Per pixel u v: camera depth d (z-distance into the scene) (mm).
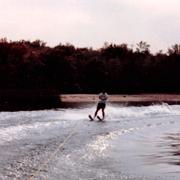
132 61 111312
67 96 78750
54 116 36062
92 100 70875
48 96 76750
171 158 19094
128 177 15406
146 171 16453
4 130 24891
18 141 21391
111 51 120750
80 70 101062
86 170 16109
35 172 15281
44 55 95188
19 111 40469
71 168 16250
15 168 15727
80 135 25000
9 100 64250
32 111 40438
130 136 26203
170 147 22156
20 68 91750
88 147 21062
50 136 23734
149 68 110375
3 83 89812
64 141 22250
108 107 50812
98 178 15016
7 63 92312
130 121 35656
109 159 18453
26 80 91188
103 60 110250
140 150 21078
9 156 17688
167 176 15750
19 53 95812
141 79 108750
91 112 42250
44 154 18422
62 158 17875
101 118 36875
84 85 99688
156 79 109750
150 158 19031
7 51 94750
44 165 16391
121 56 119375
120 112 43781
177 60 112625
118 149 21172
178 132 29031
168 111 47750
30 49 106625
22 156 17766
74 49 116750
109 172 16016
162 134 27766
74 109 46500
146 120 37219
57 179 14547
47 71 93438
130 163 17828
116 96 83062
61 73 94188
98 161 17922
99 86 100688
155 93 102688
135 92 105188
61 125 29406
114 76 105500
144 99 78000
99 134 25953
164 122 36000
